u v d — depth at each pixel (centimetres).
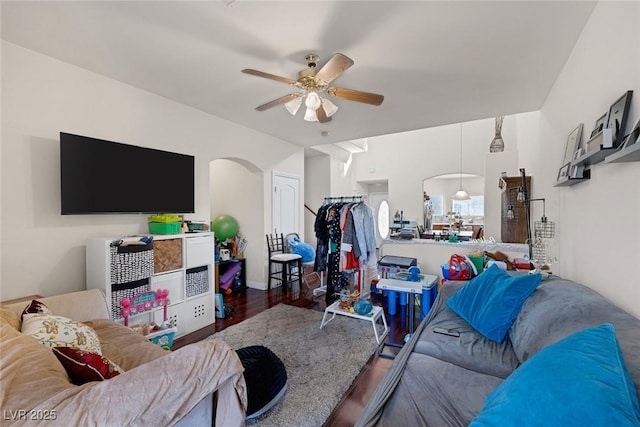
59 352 117
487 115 358
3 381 85
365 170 781
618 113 136
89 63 237
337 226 409
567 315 136
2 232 208
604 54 157
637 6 125
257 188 464
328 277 416
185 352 113
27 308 169
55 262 233
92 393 90
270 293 443
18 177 214
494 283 211
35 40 205
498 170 538
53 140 230
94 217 256
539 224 285
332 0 164
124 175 264
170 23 185
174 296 284
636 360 84
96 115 254
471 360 161
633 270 130
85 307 204
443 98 304
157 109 301
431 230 806
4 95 207
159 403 98
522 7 168
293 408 182
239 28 190
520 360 153
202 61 233
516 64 233
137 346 176
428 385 136
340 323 322
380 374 225
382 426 110
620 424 57
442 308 247
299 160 539
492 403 87
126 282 239
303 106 329
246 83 273
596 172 170
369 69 243
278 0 163
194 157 331
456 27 187
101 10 173
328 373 221
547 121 292
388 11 173
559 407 67
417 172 711
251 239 474
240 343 273
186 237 294
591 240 177
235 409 121
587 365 75
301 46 210
